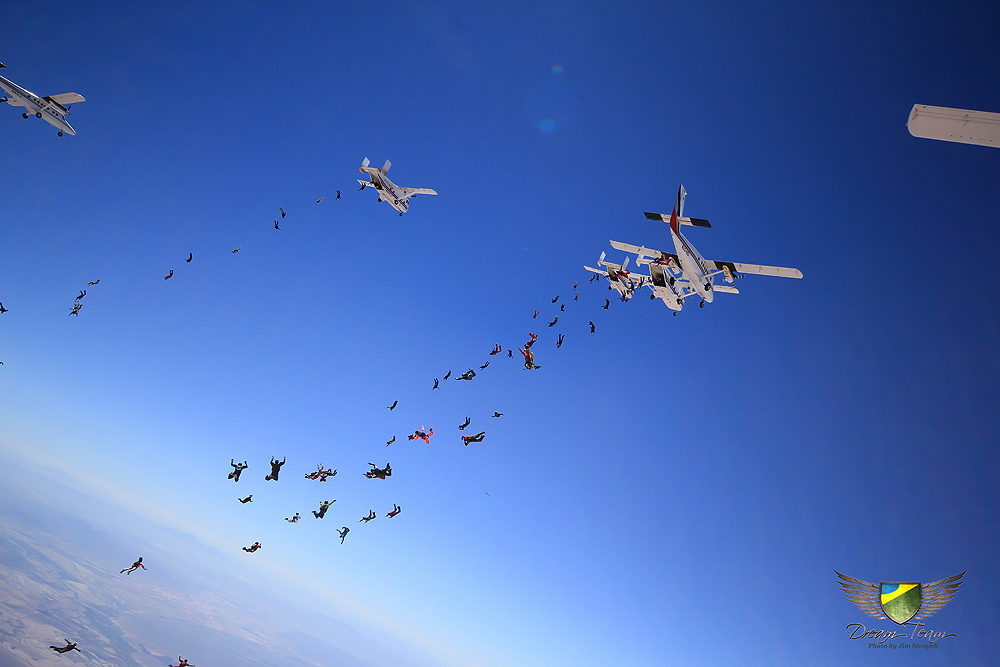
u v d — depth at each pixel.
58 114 55.91
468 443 40.34
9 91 51.88
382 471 35.66
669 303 46.31
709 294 46.00
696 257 46.38
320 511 37.19
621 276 48.53
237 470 35.66
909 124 13.09
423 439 41.28
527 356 44.12
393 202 53.75
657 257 49.50
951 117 12.64
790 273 45.00
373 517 38.78
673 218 44.84
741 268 46.34
